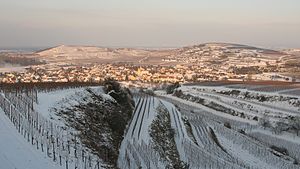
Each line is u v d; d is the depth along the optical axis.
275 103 106.44
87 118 45.69
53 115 40.28
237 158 57.78
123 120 58.88
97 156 35.66
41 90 56.91
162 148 52.22
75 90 60.12
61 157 30.88
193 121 83.00
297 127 79.19
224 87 142.75
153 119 68.19
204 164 50.53
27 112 38.59
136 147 47.97
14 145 30.14
